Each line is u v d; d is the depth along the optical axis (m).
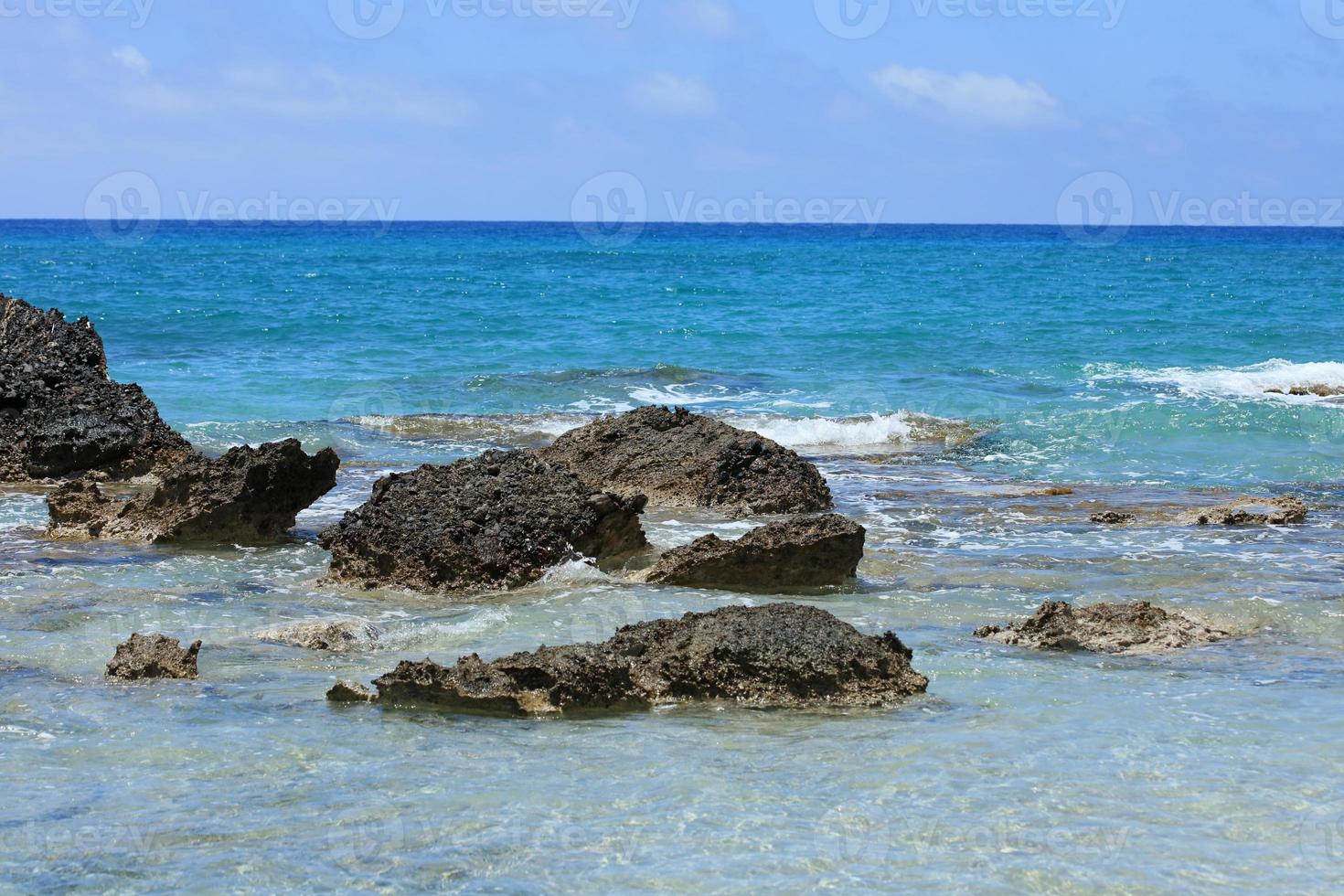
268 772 7.45
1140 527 15.71
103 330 39.28
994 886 6.02
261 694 8.91
